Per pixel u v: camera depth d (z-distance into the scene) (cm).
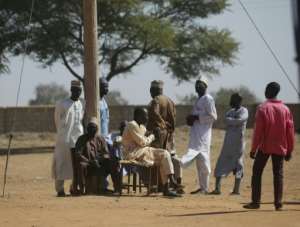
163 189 2209
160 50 6456
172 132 2334
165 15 6825
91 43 2455
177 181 2325
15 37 5881
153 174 2262
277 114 1781
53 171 2250
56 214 1759
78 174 2216
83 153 2227
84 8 2470
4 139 6706
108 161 2261
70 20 6019
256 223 1559
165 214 1745
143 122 2277
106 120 2461
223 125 7700
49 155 5103
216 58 6888
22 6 5725
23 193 2459
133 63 6481
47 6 5856
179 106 7862
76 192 2231
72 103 2253
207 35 6806
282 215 1689
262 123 1772
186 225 1545
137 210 1831
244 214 1717
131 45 6306
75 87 2252
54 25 5897
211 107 2381
